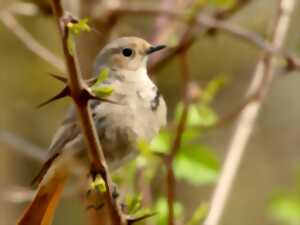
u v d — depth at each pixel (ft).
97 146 21.79
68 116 30.45
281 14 37.14
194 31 37.06
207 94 34.88
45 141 58.80
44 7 38.75
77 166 30.22
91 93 20.58
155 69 36.81
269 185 61.41
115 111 30.25
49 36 58.80
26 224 29.71
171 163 27.35
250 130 33.81
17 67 58.65
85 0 38.45
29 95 59.16
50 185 30.04
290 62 36.19
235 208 61.52
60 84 59.31
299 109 62.34
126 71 31.94
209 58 59.93
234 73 59.26
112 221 23.03
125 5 38.93
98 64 32.60
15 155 57.57
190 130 34.47
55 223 57.16
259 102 35.04
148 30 54.49
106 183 22.41
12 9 38.73
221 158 55.47
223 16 38.81
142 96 30.96
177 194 58.49
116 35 38.93
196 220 28.86
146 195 32.89
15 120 58.65
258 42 35.86
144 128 30.76
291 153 61.62
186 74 35.40
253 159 61.98
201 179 35.06
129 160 31.09
